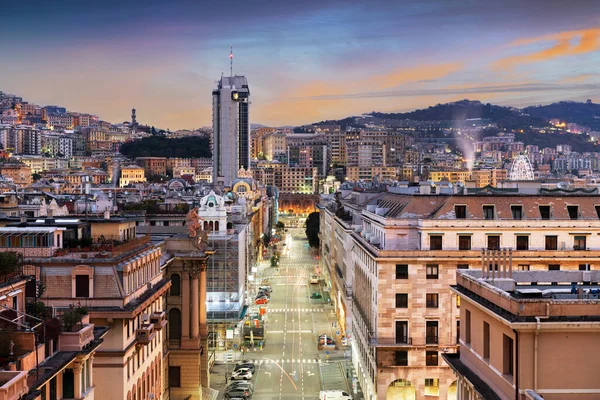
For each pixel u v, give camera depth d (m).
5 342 53.16
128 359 82.44
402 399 111.00
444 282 110.50
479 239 111.31
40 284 74.56
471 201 115.56
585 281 69.06
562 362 50.69
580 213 114.81
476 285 61.50
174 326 121.31
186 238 124.19
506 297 53.78
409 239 113.12
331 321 196.00
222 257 163.00
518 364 50.81
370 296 121.38
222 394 129.75
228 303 163.00
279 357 158.12
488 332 58.94
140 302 84.19
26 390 48.25
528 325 50.12
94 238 91.88
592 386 50.53
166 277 115.19
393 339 111.06
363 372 129.12
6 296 60.69
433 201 119.00
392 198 133.50
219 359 155.75
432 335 110.94
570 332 50.66
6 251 71.06
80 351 62.91
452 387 110.44
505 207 115.00
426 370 110.31
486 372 57.97
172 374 120.25
